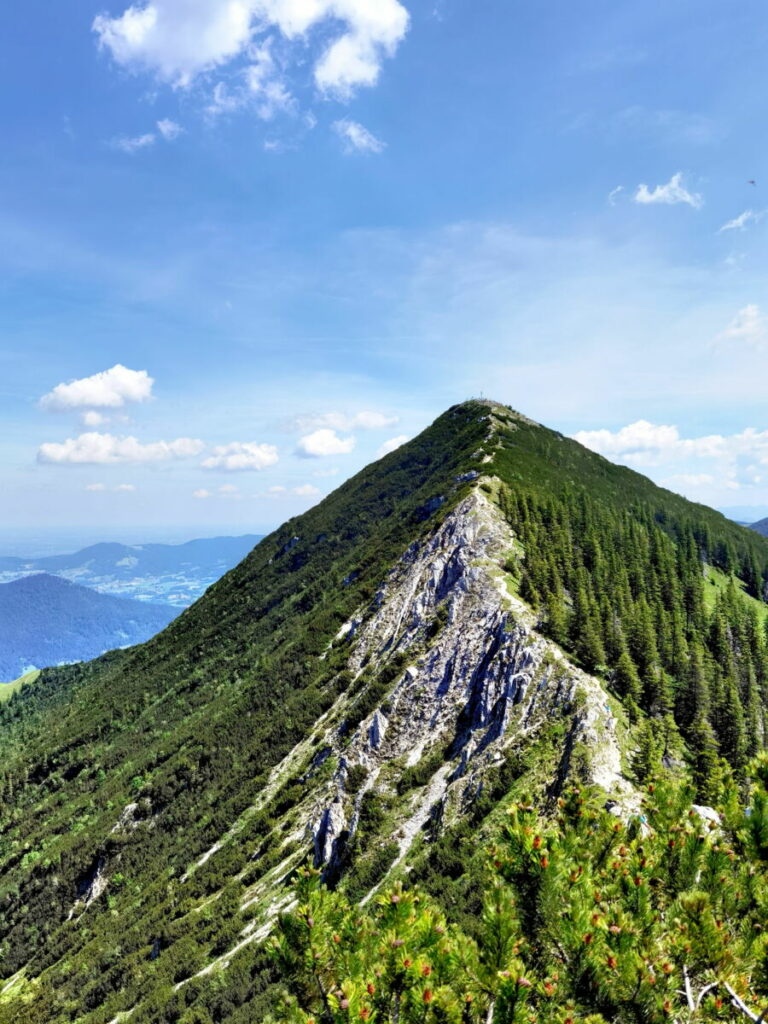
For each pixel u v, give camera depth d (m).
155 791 118.88
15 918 110.69
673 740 58.81
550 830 12.61
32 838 134.75
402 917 11.41
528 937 11.78
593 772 48.12
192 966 63.66
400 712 77.62
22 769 179.50
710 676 81.12
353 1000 10.30
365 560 155.75
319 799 79.94
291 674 127.50
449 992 10.43
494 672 70.06
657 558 132.38
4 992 90.12
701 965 11.00
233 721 125.19
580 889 11.68
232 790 103.12
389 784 68.12
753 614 125.25
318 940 11.57
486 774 57.00
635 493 196.88
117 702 190.88
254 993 52.28
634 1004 10.38
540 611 77.38
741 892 11.95
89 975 76.50
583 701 57.16
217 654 184.25
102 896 100.81
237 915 68.25
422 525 141.88
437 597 98.44
